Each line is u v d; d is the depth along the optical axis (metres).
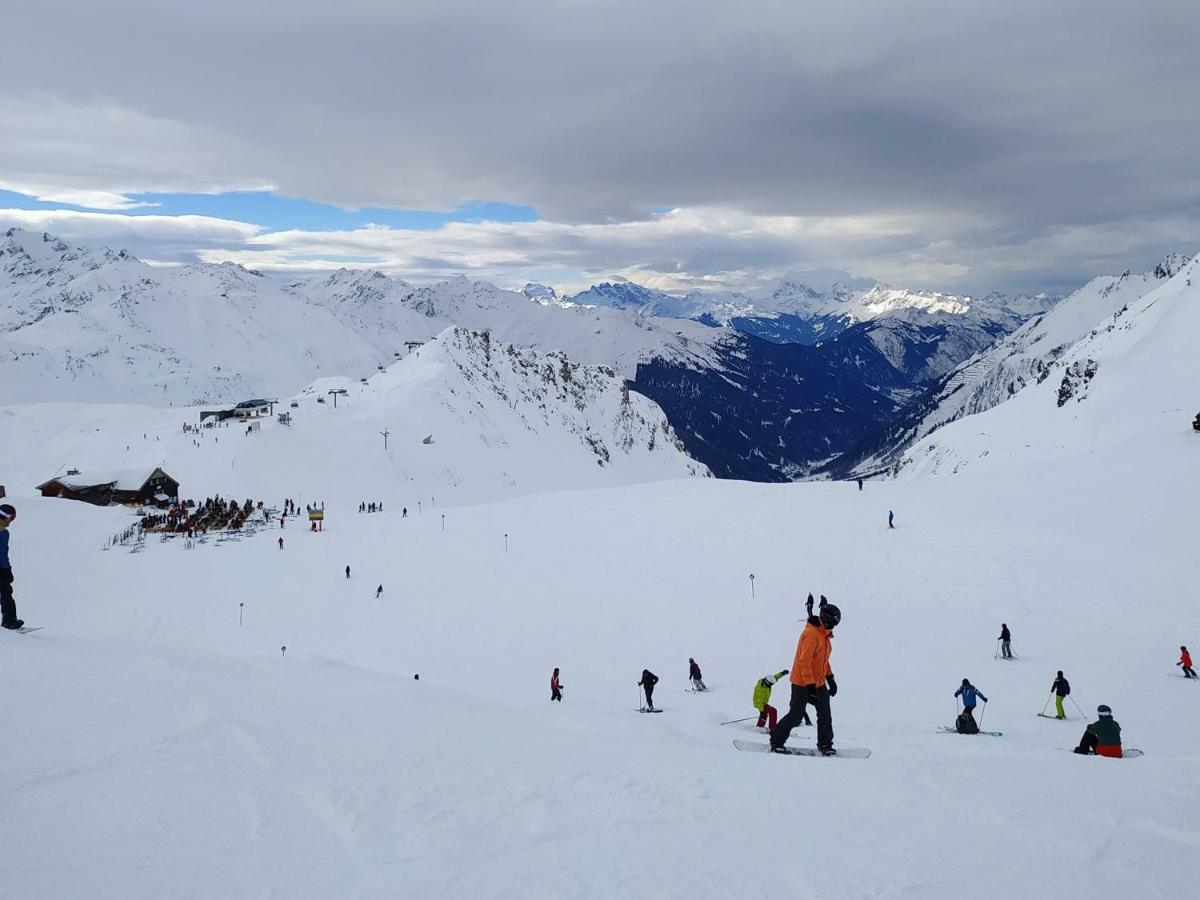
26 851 5.71
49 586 51.88
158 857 5.82
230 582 54.31
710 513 68.44
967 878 6.06
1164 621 37.59
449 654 38.25
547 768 8.84
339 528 76.44
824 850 6.57
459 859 6.20
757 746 11.53
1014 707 25.14
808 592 46.56
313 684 12.91
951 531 56.53
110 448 136.12
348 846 6.32
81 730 8.45
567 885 5.84
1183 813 7.74
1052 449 137.25
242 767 7.84
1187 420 116.19
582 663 35.22
